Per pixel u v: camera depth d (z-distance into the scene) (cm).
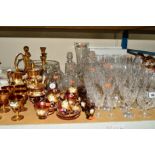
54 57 130
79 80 110
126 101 96
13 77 98
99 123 84
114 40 131
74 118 86
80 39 129
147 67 111
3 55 127
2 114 90
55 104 92
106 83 96
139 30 129
